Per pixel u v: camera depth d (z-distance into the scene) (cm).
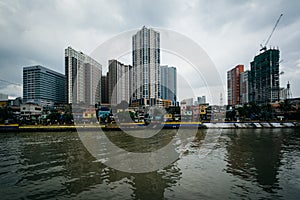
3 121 6462
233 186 1269
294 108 7975
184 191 1192
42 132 5156
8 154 2309
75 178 1431
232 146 2841
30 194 1162
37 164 1831
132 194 1154
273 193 1166
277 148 2670
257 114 7969
